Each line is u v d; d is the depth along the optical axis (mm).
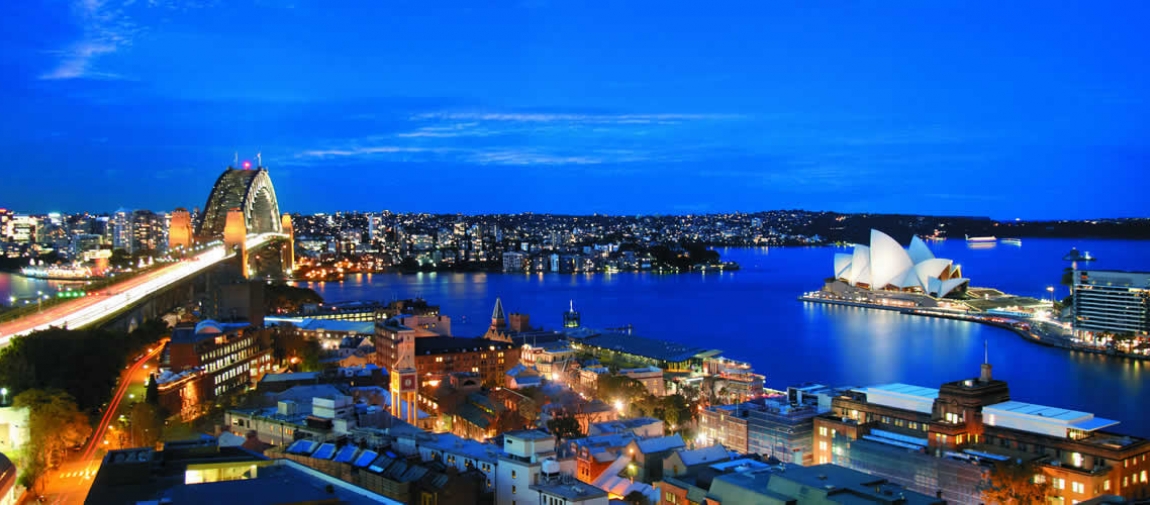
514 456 126000
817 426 196500
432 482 116188
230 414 165250
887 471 173625
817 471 124875
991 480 153750
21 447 154000
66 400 172125
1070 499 152625
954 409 177000
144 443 173000
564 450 139750
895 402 190500
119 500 102375
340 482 115812
